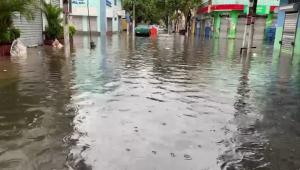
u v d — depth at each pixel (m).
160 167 3.07
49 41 16.95
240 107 5.29
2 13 11.08
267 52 15.88
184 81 7.45
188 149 3.51
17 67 8.76
